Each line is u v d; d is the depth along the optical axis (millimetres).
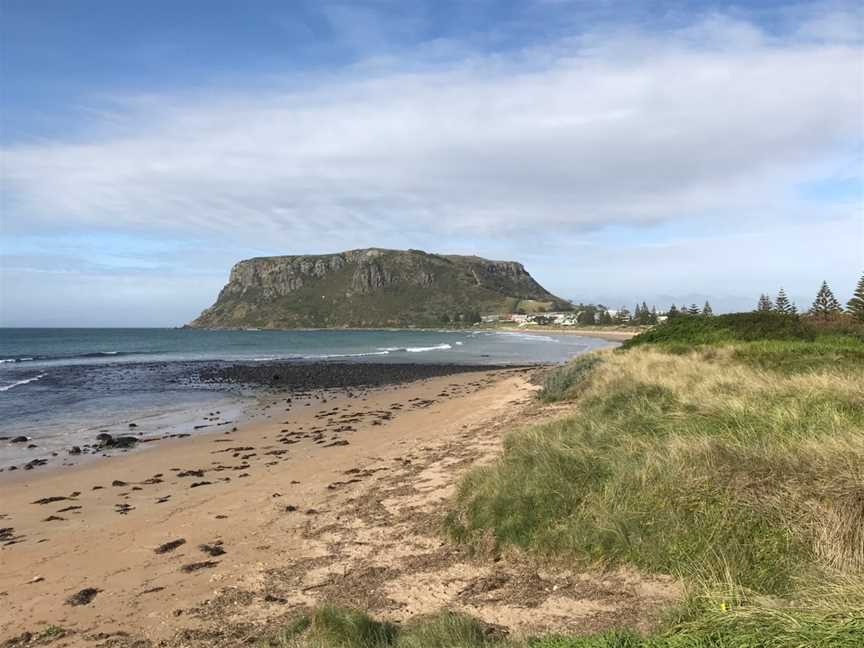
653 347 23141
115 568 6945
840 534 4926
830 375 10945
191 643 5043
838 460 5633
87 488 11016
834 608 3400
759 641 3199
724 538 5262
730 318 23469
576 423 9586
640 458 6836
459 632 4520
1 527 8734
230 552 7270
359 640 4586
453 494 8070
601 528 5836
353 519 8102
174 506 9523
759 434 7363
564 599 5156
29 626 5559
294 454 13438
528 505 6551
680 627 3750
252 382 32156
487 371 39000
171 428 17781
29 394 26344
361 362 50062
